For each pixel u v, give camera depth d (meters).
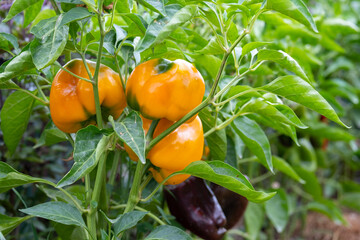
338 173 2.06
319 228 1.67
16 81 0.86
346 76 1.88
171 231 0.59
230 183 0.58
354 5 1.81
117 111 0.63
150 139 0.61
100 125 0.60
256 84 0.93
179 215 0.74
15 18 0.89
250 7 0.63
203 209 0.74
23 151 0.88
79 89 0.60
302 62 0.82
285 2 0.53
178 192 0.74
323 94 1.05
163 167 0.62
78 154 0.54
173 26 0.54
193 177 0.75
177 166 0.62
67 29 0.55
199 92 0.60
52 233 0.89
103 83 0.60
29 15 0.67
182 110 0.60
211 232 0.73
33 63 0.57
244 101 0.69
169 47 0.66
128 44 0.64
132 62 0.80
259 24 1.00
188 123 0.63
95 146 0.55
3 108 0.70
